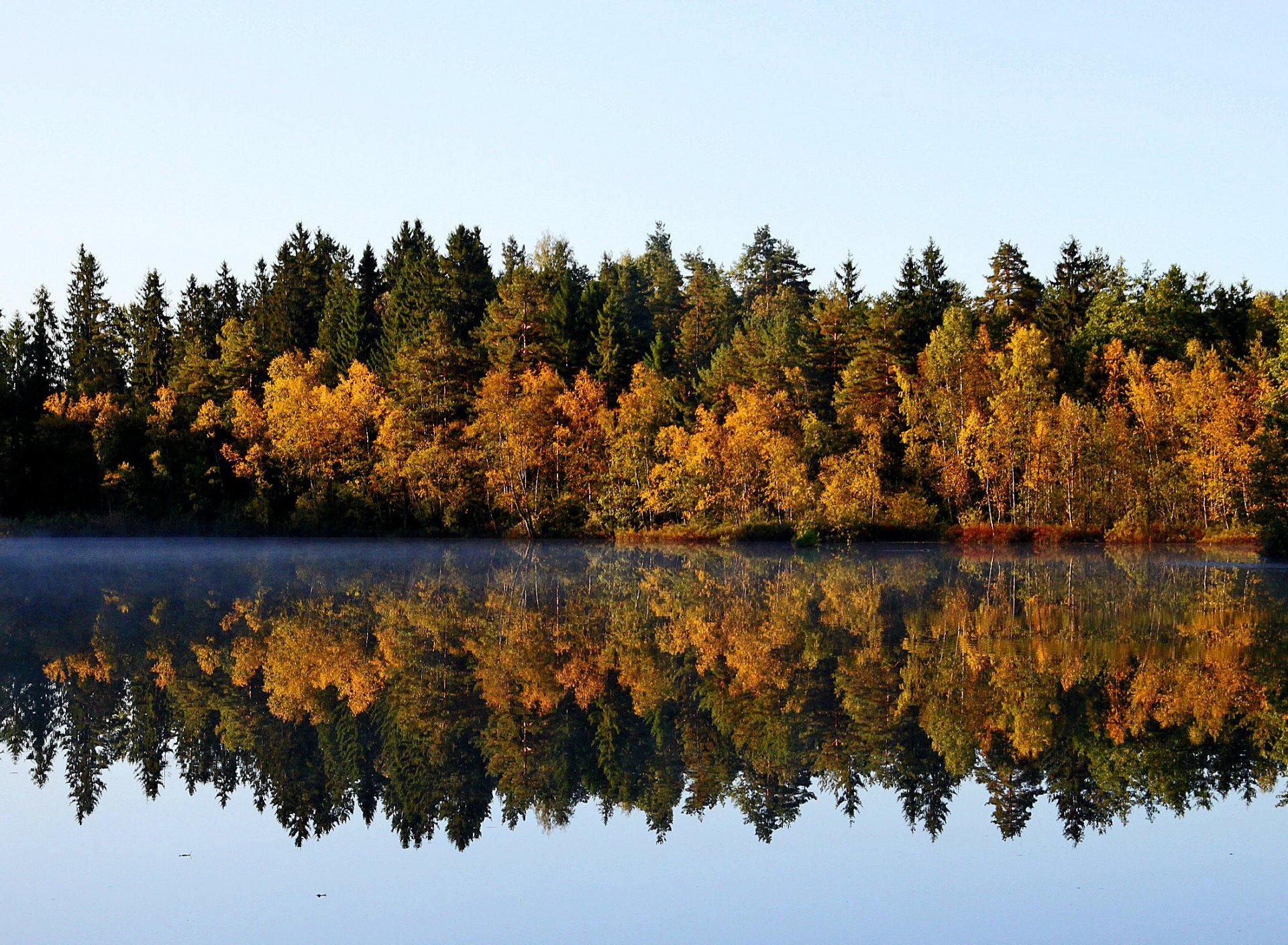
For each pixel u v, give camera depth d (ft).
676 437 239.71
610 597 115.55
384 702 63.41
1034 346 230.68
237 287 396.57
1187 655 75.56
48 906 34.63
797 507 228.43
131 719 59.47
